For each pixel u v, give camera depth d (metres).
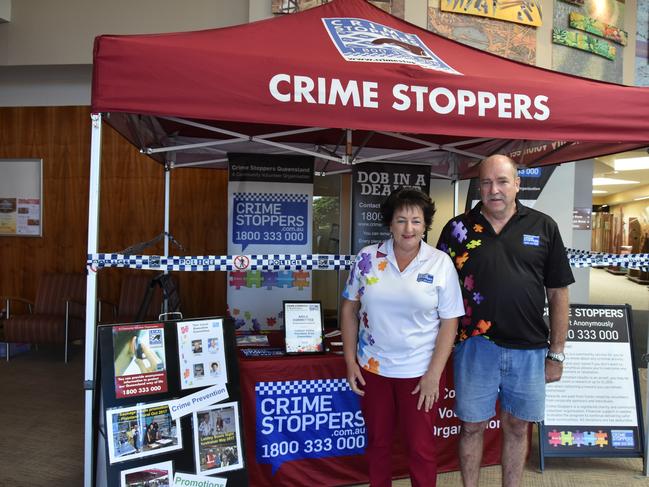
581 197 6.57
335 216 5.79
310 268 2.48
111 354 1.91
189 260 2.26
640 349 5.23
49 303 5.36
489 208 2.03
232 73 1.80
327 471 2.49
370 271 1.98
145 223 5.88
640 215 18.03
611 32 5.79
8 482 2.59
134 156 5.85
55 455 2.92
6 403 3.81
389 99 1.92
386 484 2.03
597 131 2.14
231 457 2.05
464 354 2.11
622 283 15.47
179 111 1.76
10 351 5.16
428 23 5.02
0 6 5.14
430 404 1.93
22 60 5.29
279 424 2.41
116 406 1.89
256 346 2.69
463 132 2.00
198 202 5.87
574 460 2.95
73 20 5.21
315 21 2.48
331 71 1.89
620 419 2.82
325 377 2.46
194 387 2.03
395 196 1.97
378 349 1.98
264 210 3.44
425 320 1.94
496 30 5.21
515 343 2.05
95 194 2.03
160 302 5.26
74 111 5.87
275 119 1.83
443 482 2.62
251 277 3.46
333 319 5.81
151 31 5.17
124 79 1.74
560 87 2.11
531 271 2.04
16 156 5.94
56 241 5.96
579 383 2.84
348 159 2.57
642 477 2.75
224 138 3.43
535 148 3.40
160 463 1.93
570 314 2.90
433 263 1.95
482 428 2.17
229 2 5.10
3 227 6.00
